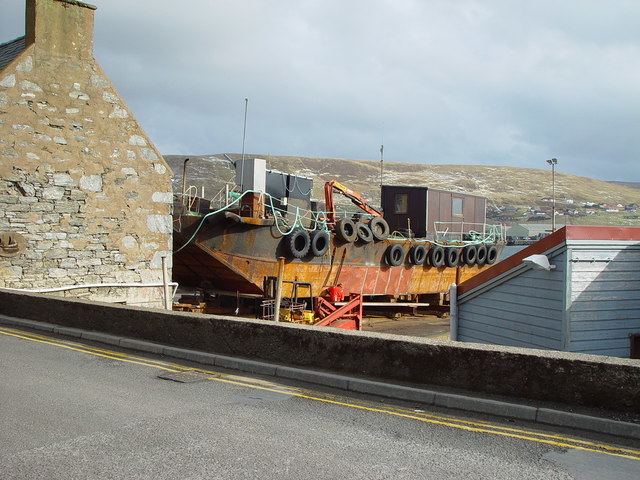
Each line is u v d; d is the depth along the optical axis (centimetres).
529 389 611
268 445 511
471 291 1253
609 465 471
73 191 1498
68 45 1498
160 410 612
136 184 1614
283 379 748
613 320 1027
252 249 2031
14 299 1195
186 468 457
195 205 1980
